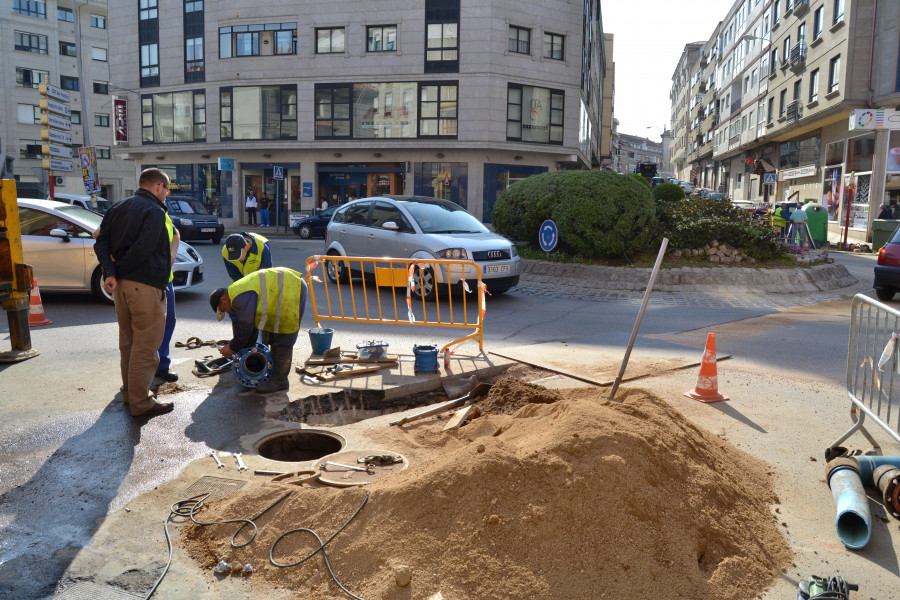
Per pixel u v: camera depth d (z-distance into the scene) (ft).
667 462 11.46
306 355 23.26
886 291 41.78
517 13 104.27
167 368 19.77
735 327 30.66
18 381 19.89
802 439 16.16
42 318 28.71
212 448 14.80
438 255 35.91
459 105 104.73
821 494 13.23
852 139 93.91
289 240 85.25
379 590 9.27
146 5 119.55
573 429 11.69
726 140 183.32
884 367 13.28
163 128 122.11
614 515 10.28
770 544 11.11
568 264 47.03
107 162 201.46
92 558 10.42
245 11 111.14
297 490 11.66
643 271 44.24
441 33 104.42
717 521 11.01
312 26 108.78
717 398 19.01
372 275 41.57
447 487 10.61
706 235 48.93
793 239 57.06
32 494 12.53
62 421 16.42
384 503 10.64
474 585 9.30
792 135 121.49
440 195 108.78
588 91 128.88
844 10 90.17
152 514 11.78
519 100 106.73
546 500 10.40
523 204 52.65
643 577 9.61
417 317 32.27
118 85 124.67
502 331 29.17
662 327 30.58
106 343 25.11
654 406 14.05
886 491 12.23
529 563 9.66
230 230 106.32
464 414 16.56
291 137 112.27
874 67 87.30
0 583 9.74
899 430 12.74
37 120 189.26
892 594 9.90
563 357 23.44
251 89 113.19
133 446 14.87
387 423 16.72
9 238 22.39
